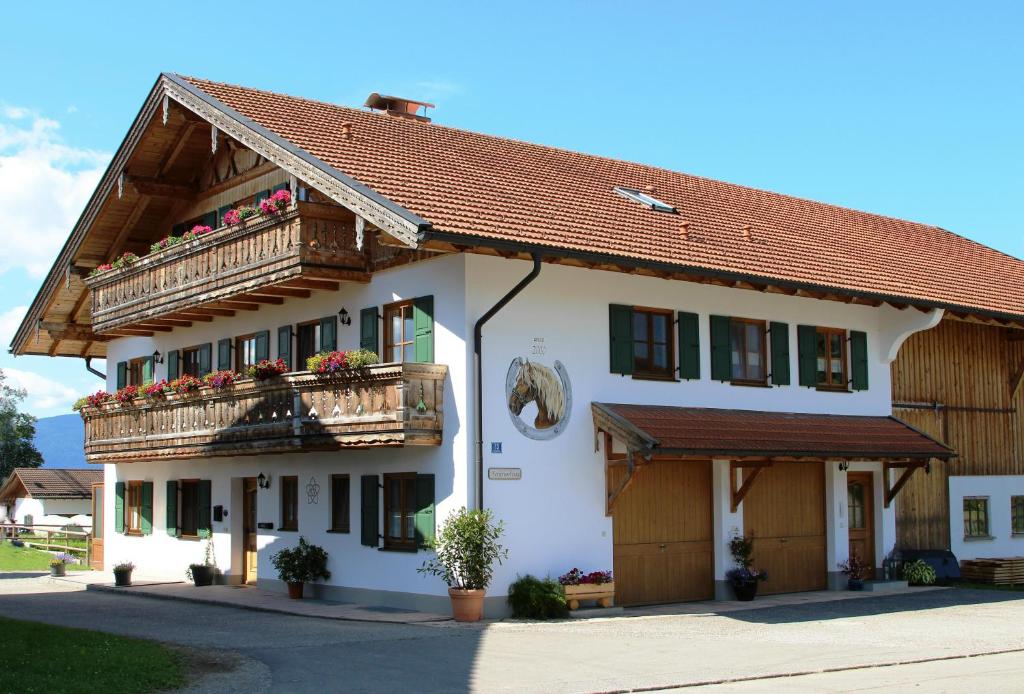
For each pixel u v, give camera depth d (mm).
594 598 18906
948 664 13922
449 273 18703
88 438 27953
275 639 15742
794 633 16656
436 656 14180
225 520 24875
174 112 23406
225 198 24781
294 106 22703
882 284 23562
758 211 26625
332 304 21422
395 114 25656
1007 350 28516
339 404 19219
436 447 18703
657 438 18453
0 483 81750
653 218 22109
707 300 21734
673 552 20969
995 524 27469
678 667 13438
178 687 11773
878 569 24297
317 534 21641
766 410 22469
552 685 12219
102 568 30828
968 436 27094
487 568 17922
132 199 26172
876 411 24719
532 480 18797
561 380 19359
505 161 23047
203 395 22812
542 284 19281
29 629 14875
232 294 21688
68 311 29828
